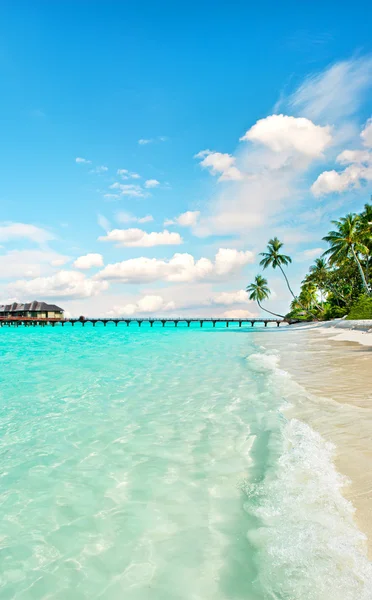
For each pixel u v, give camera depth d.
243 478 4.15
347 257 50.00
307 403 7.12
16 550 3.06
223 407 7.33
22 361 16.22
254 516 3.35
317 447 4.82
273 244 64.38
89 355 18.84
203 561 2.82
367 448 4.68
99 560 2.91
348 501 3.43
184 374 11.79
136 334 48.31
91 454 5.13
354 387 8.41
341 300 60.81
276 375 10.59
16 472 4.57
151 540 3.13
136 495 3.91
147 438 5.71
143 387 9.80
